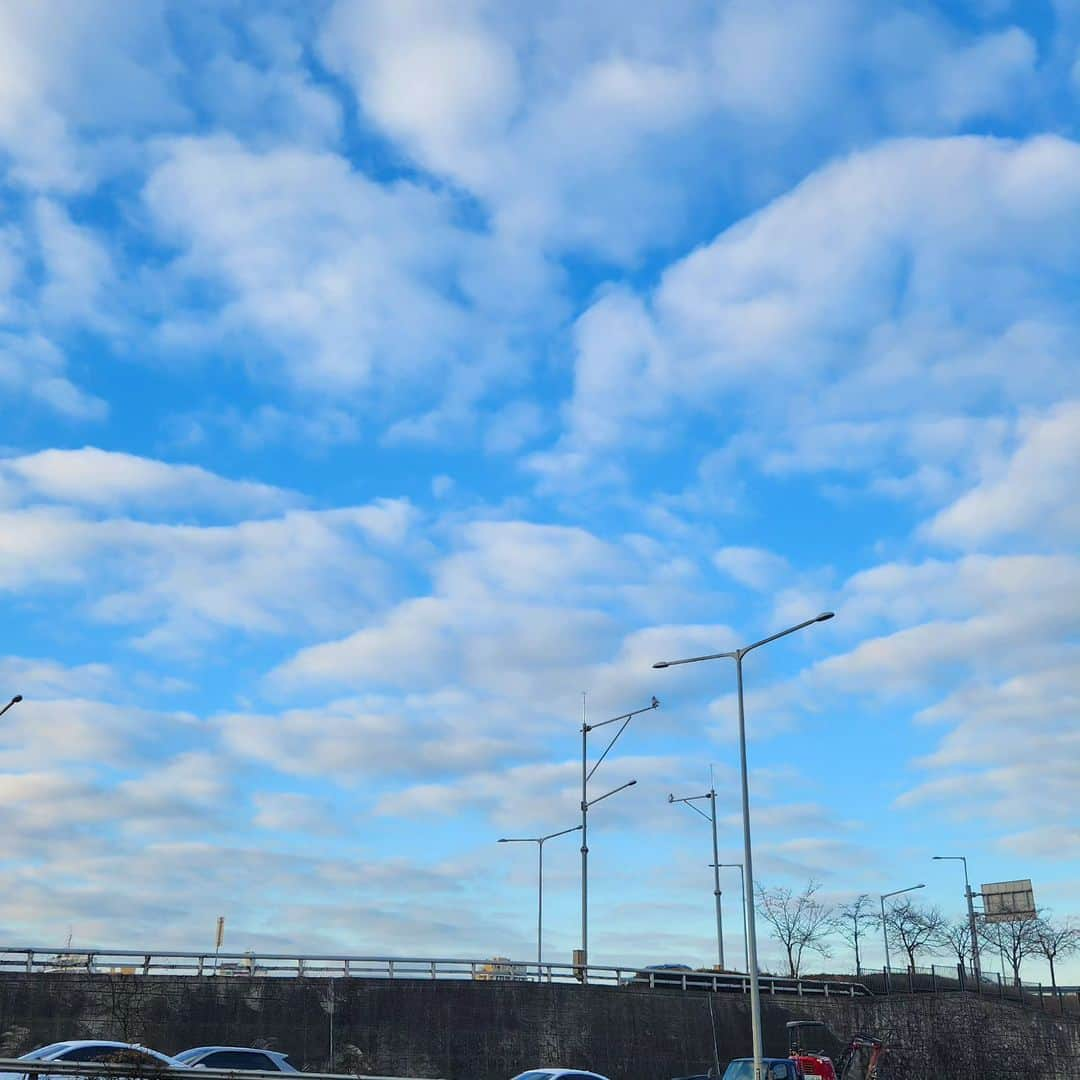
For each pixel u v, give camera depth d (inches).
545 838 2778.1
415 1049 2018.9
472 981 2112.5
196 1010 1883.6
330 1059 1946.4
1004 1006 2610.7
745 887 1530.5
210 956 1940.2
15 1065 816.3
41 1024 1779.0
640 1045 2245.3
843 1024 2511.1
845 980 2987.2
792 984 2583.7
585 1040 2186.3
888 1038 2517.2
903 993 2847.0
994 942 3838.6
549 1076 1249.4
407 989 2049.7
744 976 2508.6
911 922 3730.3
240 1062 1212.5
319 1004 1974.7
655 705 2337.6
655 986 2375.7
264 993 1942.7
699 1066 2301.9
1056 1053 2588.6
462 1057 2053.4
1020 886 3860.7
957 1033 2556.6
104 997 1830.7
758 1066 1435.8
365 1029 1993.1
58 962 1844.2
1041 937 3809.1
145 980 1866.4
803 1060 1860.2
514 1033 2117.4
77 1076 860.6
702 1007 2357.3
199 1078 866.1
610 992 2249.0
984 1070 2524.6
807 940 3720.5
